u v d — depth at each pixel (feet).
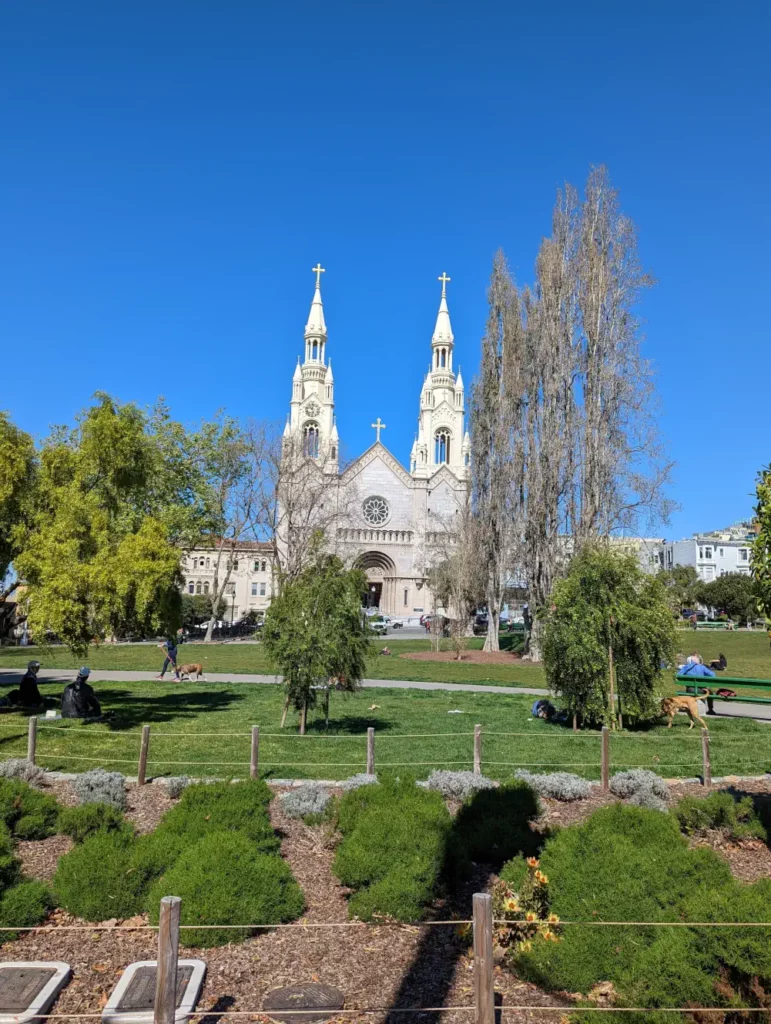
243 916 21.45
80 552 56.49
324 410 315.17
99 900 22.40
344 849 25.86
